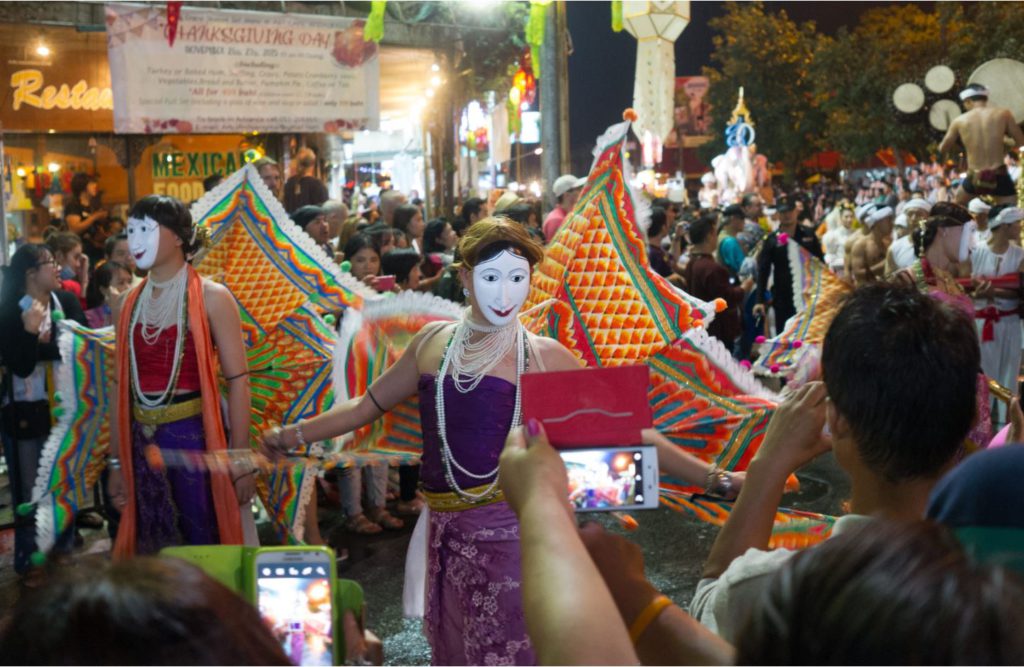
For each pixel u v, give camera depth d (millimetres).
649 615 1517
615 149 4090
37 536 4707
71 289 7328
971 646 825
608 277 4090
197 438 4367
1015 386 7719
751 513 1923
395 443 4051
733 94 42906
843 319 1748
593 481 1657
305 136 14672
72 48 11891
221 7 10977
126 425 4395
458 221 10344
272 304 5188
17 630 962
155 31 10164
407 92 13148
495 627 3436
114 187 13406
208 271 5266
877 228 11031
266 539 6406
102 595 948
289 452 3889
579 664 1067
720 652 1460
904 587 855
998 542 1210
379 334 4180
